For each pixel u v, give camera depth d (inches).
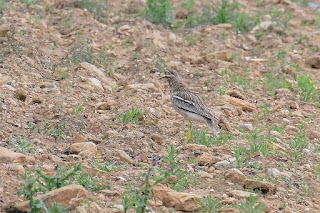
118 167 465.7
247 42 831.7
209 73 721.0
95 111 576.1
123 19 831.1
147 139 526.9
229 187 450.9
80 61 686.5
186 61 752.3
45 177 391.5
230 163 489.7
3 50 667.4
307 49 819.4
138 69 703.1
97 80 645.9
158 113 600.7
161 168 471.8
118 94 636.7
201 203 410.9
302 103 669.3
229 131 572.4
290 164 507.8
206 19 871.7
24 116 534.0
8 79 601.6
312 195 457.7
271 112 636.1
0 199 379.2
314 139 575.2
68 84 622.2
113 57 729.0
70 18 799.1
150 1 848.3
